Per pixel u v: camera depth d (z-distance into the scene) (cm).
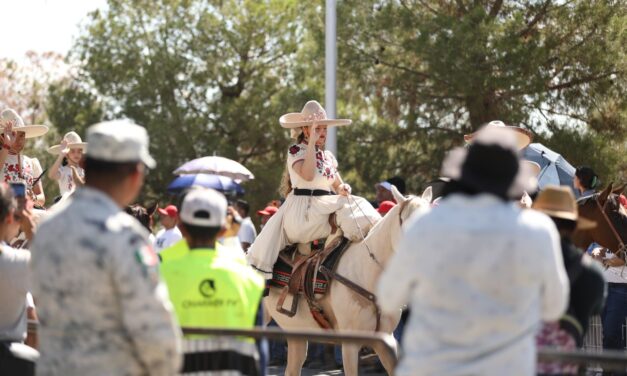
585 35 2495
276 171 3484
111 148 453
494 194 430
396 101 2688
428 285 422
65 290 434
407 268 428
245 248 1488
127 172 459
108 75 3712
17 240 884
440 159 2600
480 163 434
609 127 2538
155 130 3541
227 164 1499
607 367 506
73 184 1177
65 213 447
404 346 436
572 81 2506
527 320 421
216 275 588
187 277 586
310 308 968
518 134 1074
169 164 3516
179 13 3750
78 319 436
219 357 562
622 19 2459
